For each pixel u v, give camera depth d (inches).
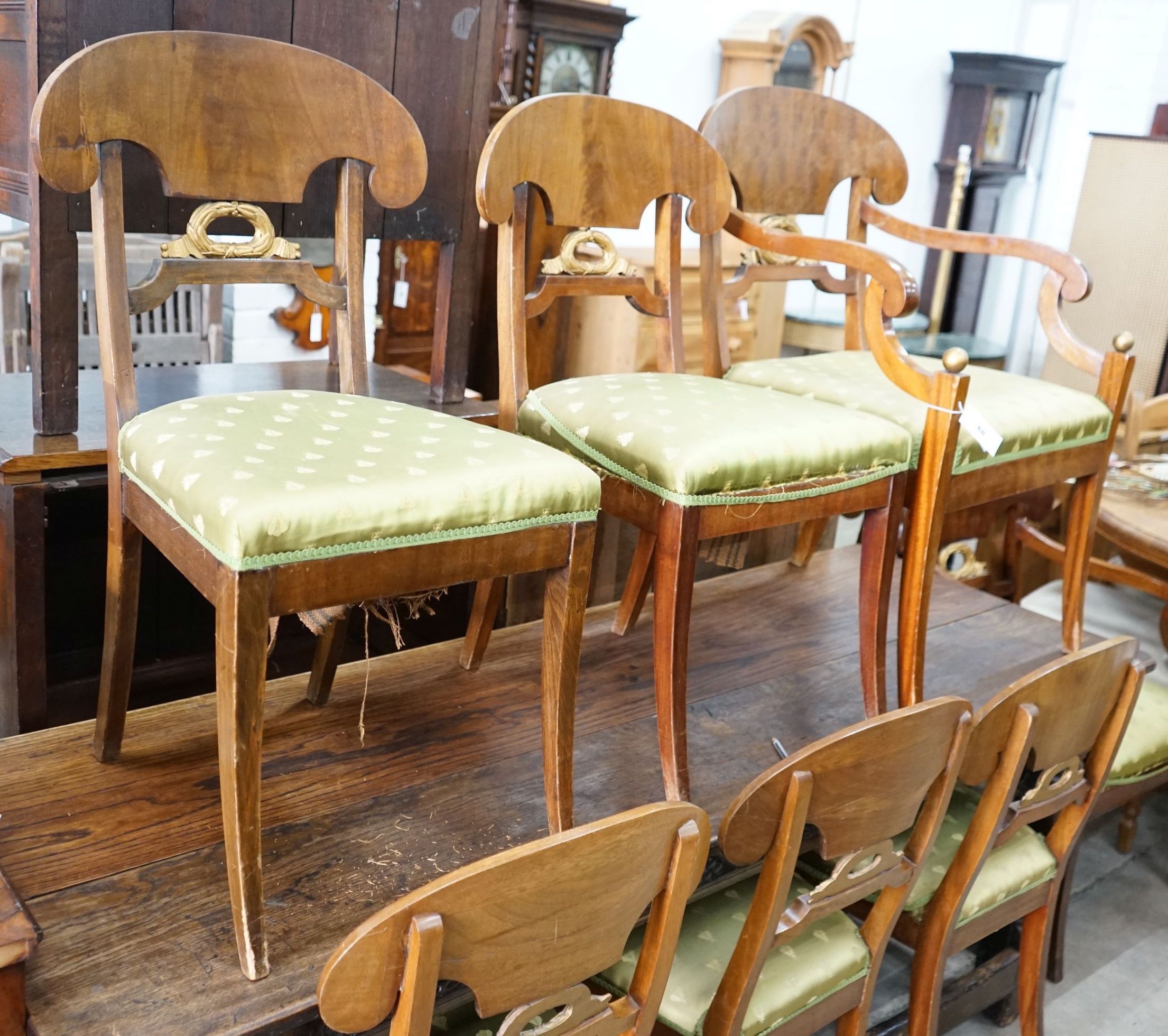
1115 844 94.5
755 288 132.3
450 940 32.0
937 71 177.3
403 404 55.0
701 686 68.6
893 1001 73.7
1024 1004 68.6
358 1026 31.4
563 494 47.1
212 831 50.1
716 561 70.9
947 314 193.2
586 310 121.3
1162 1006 75.6
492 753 58.9
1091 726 57.6
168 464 43.8
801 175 78.0
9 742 55.5
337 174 57.1
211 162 52.1
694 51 143.3
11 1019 37.9
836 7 157.4
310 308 115.8
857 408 66.7
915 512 63.7
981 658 77.9
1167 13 173.0
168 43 49.9
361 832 50.9
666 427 55.2
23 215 60.7
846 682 71.4
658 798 56.1
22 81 59.1
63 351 60.7
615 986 50.4
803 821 42.2
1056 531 116.2
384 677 65.9
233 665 39.9
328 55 66.2
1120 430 121.0
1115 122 181.9
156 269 51.3
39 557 60.4
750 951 45.3
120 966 41.7
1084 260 145.6
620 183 64.4
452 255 76.7
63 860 47.1
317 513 40.6
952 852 63.0
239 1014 40.0
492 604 65.6
